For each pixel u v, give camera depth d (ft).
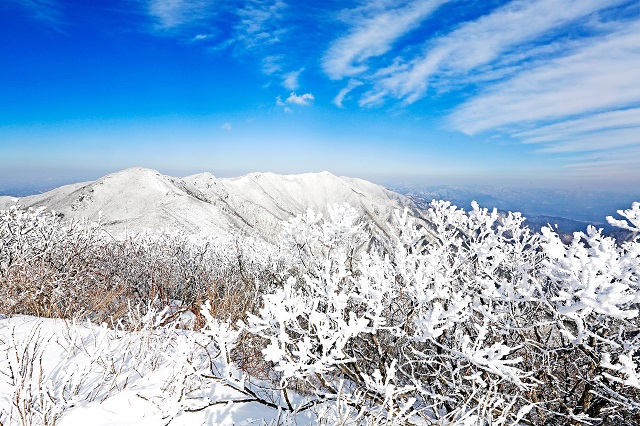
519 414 7.64
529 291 7.94
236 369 11.74
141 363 11.04
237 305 16.16
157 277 24.00
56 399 8.54
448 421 8.21
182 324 15.03
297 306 8.13
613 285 6.30
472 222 12.32
